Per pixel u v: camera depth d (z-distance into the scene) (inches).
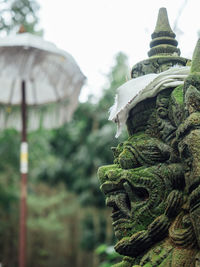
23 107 216.7
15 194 411.8
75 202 552.4
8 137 368.2
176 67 82.7
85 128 485.1
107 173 81.5
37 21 285.3
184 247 68.6
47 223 482.9
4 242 451.2
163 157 78.1
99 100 420.8
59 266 551.2
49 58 202.4
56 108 246.5
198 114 68.2
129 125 89.0
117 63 342.6
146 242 74.5
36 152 394.0
